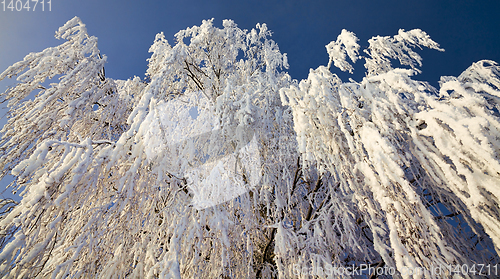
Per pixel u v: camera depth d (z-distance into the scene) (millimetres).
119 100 4023
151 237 2967
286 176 3498
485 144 1390
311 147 2359
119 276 2650
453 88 1717
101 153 2328
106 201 2543
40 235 2111
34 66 3230
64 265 2109
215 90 5309
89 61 3578
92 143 2342
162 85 3197
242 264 3500
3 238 1811
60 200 1924
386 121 2012
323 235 3137
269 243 3715
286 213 3451
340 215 3217
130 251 2861
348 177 2273
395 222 1660
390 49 2926
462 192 1643
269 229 3738
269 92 3879
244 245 3492
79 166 2064
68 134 3348
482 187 1440
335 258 3023
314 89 2465
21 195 2352
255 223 3453
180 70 4496
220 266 2986
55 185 1971
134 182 2486
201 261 2990
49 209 1983
